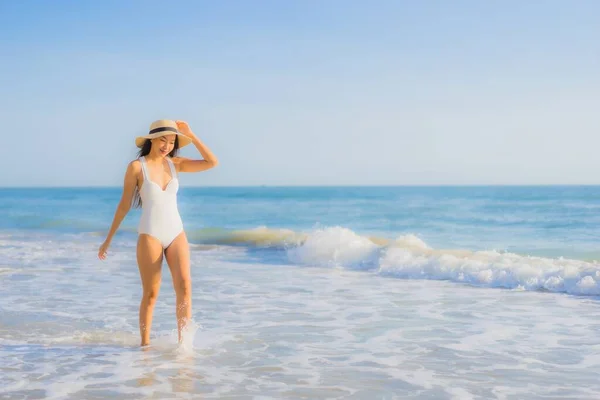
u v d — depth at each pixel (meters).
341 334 6.18
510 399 4.14
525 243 16.91
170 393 4.23
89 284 9.70
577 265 10.06
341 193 72.75
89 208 42.22
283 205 42.62
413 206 36.78
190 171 5.86
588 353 5.42
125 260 13.19
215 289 9.28
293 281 10.14
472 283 9.77
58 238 19.20
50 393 4.23
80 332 6.23
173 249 5.50
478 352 5.46
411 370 4.86
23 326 6.53
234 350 5.49
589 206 32.34
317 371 4.81
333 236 13.30
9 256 13.78
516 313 7.33
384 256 11.95
